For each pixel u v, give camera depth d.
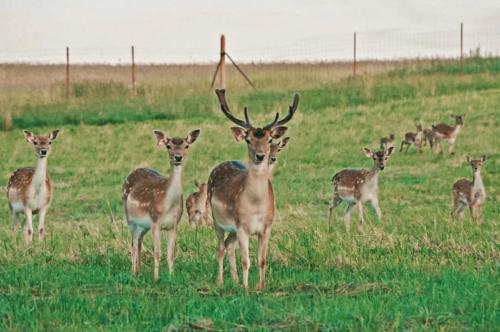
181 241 21.56
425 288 16.27
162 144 18.20
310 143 42.84
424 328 13.45
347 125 46.66
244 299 15.34
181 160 17.95
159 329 13.73
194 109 50.34
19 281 17.17
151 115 49.69
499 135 43.56
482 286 16.16
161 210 18.00
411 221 25.33
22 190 23.52
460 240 20.64
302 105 51.62
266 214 17.16
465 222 25.25
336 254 19.59
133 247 18.78
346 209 26.34
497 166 36.56
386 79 56.34
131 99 52.59
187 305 14.95
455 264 18.61
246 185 17.02
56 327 14.00
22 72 80.94
